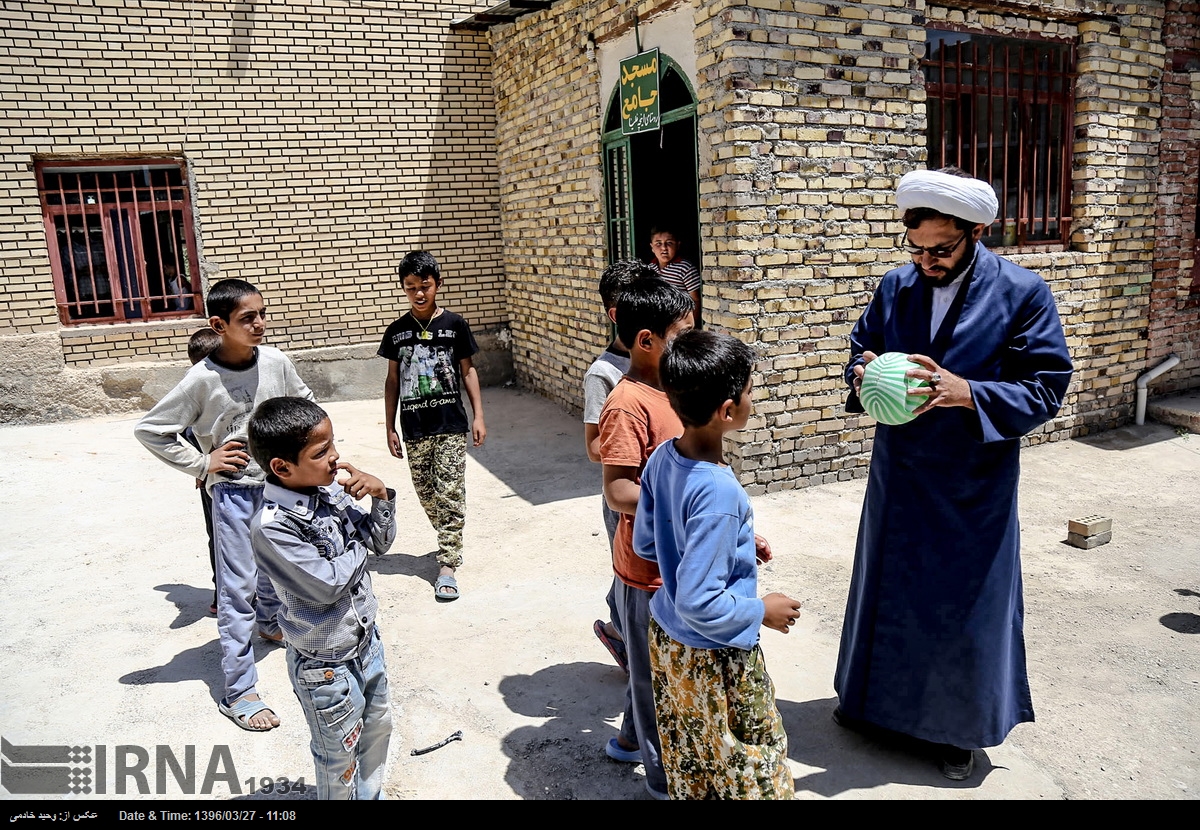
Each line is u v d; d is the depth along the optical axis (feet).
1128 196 23.88
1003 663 9.67
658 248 22.33
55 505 21.09
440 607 15.10
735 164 18.57
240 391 12.12
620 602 9.46
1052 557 16.48
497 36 31.83
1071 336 23.54
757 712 7.65
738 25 18.22
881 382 8.93
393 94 31.81
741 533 7.29
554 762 10.57
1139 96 23.58
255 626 14.55
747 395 7.39
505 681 12.55
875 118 19.93
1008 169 22.82
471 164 33.27
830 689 12.14
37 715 11.93
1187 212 24.94
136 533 19.26
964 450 9.48
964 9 21.17
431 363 15.80
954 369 9.52
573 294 28.25
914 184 8.92
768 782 7.59
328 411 30.86
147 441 11.30
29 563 17.61
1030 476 21.22
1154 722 11.11
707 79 19.25
